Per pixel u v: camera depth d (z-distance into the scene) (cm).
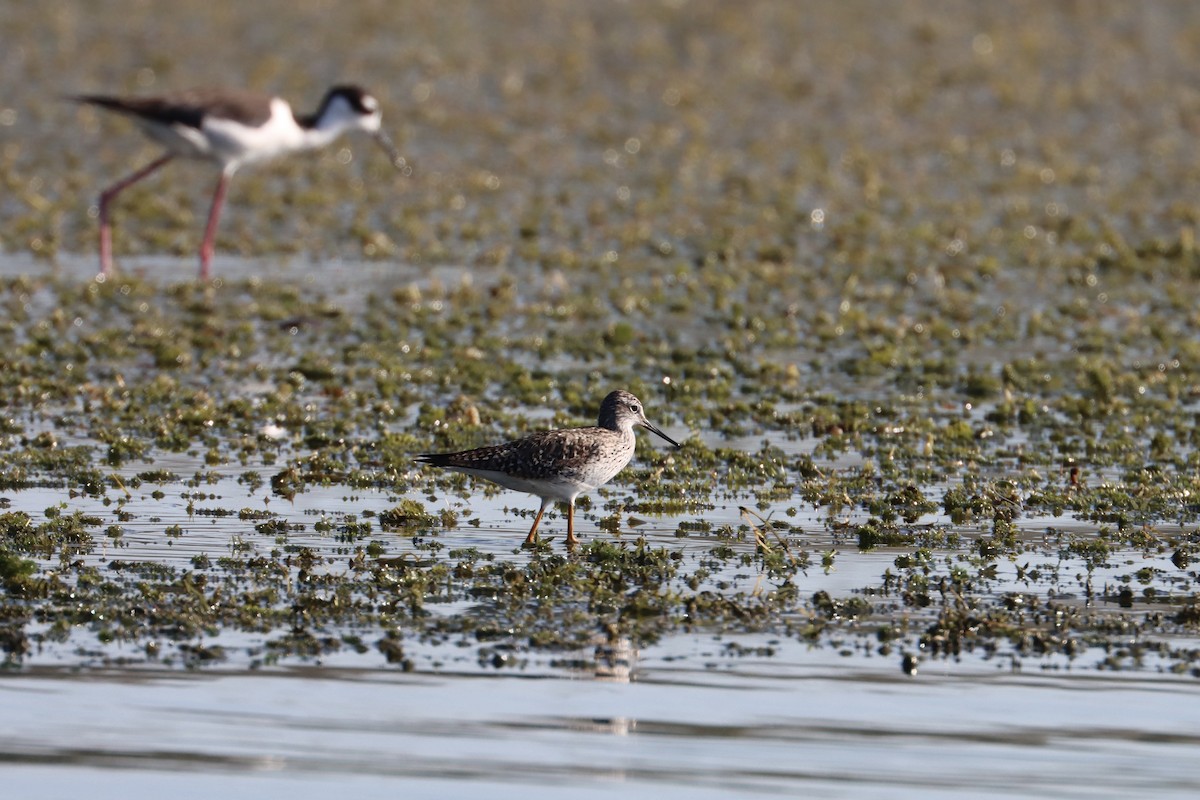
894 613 1212
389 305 2225
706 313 2225
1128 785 949
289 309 2166
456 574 1267
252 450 1606
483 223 2684
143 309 2156
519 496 1510
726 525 1419
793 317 2195
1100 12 4562
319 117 2577
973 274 2447
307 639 1130
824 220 2752
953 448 1652
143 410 1728
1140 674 1109
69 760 955
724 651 1136
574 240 2606
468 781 941
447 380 1873
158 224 2648
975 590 1261
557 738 996
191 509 1416
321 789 928
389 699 1046
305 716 1021
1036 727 1025
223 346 1992
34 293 2212
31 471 1510
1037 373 1962
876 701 1059
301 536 1355
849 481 1544
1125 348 2092
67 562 1266
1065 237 2661
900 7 4572
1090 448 1667
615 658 1119
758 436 1714
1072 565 1326
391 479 1526
